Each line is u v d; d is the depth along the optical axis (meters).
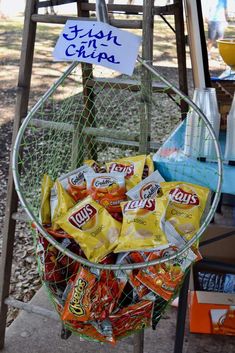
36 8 1.56
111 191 1.30
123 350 1.76
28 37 1.56
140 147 1.47
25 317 1.92
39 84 5.20
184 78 2.16
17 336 1.83
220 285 1.79
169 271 1.15
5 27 7.51
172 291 1.15
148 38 1.31
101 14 1.29
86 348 1.77
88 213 1.23
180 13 2.03
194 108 1.25
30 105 4.54
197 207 1.24
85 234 1.19
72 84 4.35
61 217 1.24
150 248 1.15
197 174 1.36
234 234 1.76
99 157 2.05
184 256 1.16
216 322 1.81
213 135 1.24
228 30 4.86
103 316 1.16
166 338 1.82
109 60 1.24
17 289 2.27
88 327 1.18
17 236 2.69
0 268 1.73
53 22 1.51
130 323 1.19
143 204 1.23
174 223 1.20
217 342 1.80
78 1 1.94
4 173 3.46
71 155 1.75
